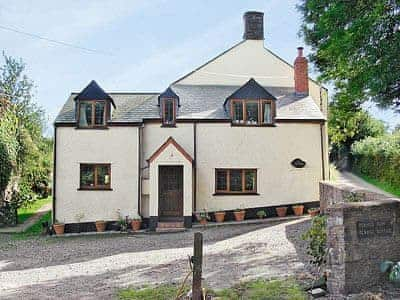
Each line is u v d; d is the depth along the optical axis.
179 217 20.52
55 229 20.00
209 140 21.41
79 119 21.02
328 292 8.00
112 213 20.75
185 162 20.23
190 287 9.00
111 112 21.38
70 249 15.74
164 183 20.73
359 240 8.00
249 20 24.50
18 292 9.63
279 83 24.27
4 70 40.59
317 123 21.84
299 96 23.39
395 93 10.81
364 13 10.02
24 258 14.20
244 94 21.64
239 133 21.48
